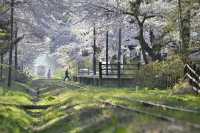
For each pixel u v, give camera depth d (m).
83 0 67.38
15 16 62.34
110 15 58.62
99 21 60.25
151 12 54.38
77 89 48.06
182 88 33.59
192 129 11.57
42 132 21.00
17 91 47.88
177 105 24.05
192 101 26.80
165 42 52.34
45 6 74.19
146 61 53.34
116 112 18.62
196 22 46.78
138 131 12.57
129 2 54.28
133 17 58.66
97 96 32.22
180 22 42.81
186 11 43.59
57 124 21.66
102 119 17.41
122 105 23.20
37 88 68.75
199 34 47.72
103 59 91.31
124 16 58.44
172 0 53.38
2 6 53.22
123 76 56.12
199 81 32.69
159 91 37.34
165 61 43.97
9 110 25.47
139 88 43.09
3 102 30.45
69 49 119.12
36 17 70.12
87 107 23.72
